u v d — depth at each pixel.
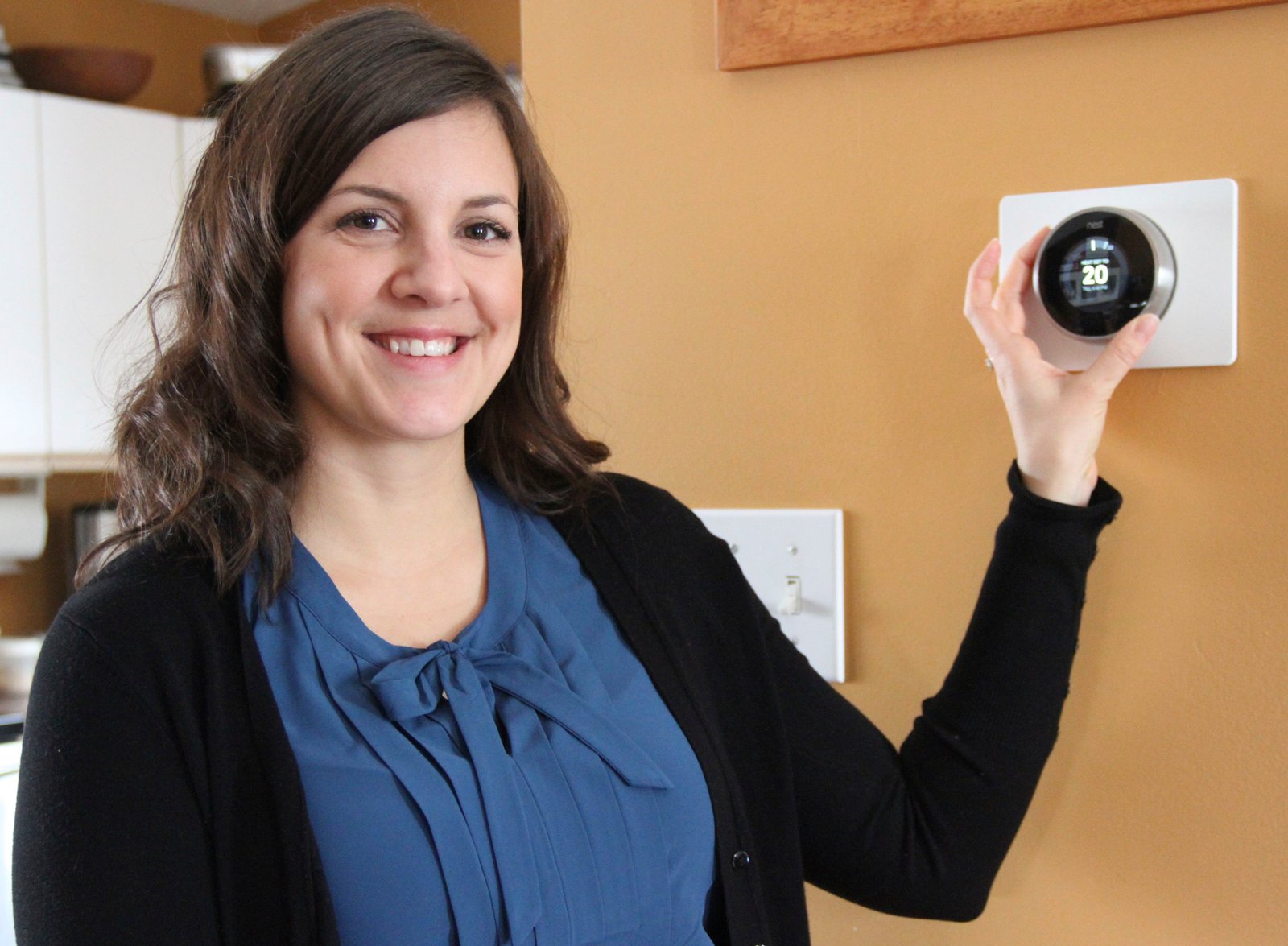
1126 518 0.78
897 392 0.85
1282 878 0.75
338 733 0.66
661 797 0.73
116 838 0.60
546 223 0.79
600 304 0.93
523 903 0.65
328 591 0.70
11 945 1.38
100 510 2.88
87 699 0.62
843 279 0.86
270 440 0.70
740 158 0.88
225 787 0.64
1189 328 0.74
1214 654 0.76
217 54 2.44
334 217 0.66
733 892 0.75
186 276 0.74
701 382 0.91
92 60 2.63
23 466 2.56
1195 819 0.77
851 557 0.87
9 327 2.52
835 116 0.85
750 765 0.79
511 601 0.76
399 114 0.65
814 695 0.82
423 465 0.73
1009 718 0.74
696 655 0.81
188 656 0.65
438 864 0.64
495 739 0.68
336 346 0.67
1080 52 0.77
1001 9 0.78
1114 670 0.79
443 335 0.68
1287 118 0.72
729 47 0.86
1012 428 0.79
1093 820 0.80
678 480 0.92
